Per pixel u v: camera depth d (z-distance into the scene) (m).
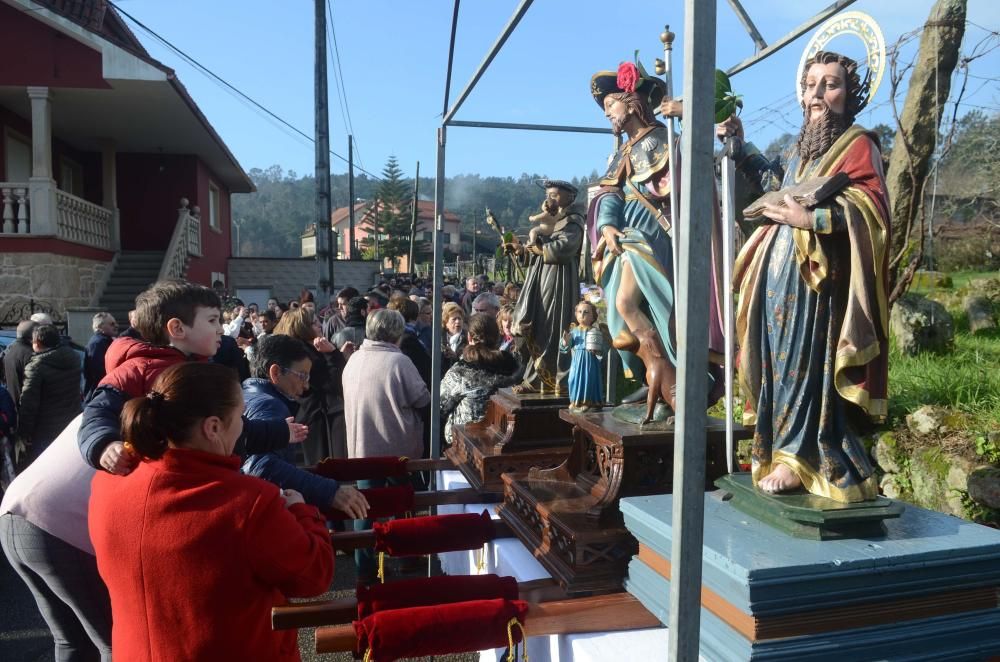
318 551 1.86
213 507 1.72
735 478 2.05
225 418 1.82
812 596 1.58
